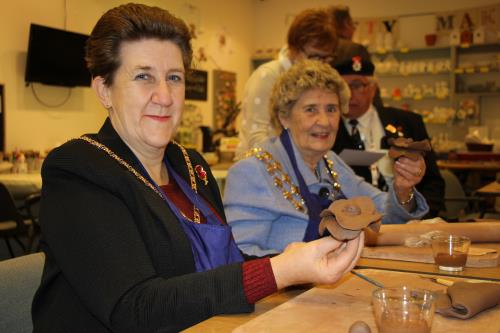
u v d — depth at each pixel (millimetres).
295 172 1784
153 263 1052
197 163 1419
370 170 2613
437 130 7453
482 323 906
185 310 933
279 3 8305
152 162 1258
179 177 1333
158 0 6352
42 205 1028
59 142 5383
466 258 1324
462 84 7180
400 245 1558
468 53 7230
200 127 6676
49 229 991
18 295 1190
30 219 3947
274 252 1592
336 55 2684
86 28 5535
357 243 969
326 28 2564
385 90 7527
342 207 988
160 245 1060
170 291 938
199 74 7230
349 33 3635
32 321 1123
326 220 984
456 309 937
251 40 8438
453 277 1240
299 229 1687
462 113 7074
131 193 1060
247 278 962
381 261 1431
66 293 1034
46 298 1065
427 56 7426
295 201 1729
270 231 1707
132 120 1169
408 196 1795
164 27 1163
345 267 962
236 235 1647
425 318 822
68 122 5480
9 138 4941
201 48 7305
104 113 5852
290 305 991
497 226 1616
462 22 7105
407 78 7559
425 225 1606
